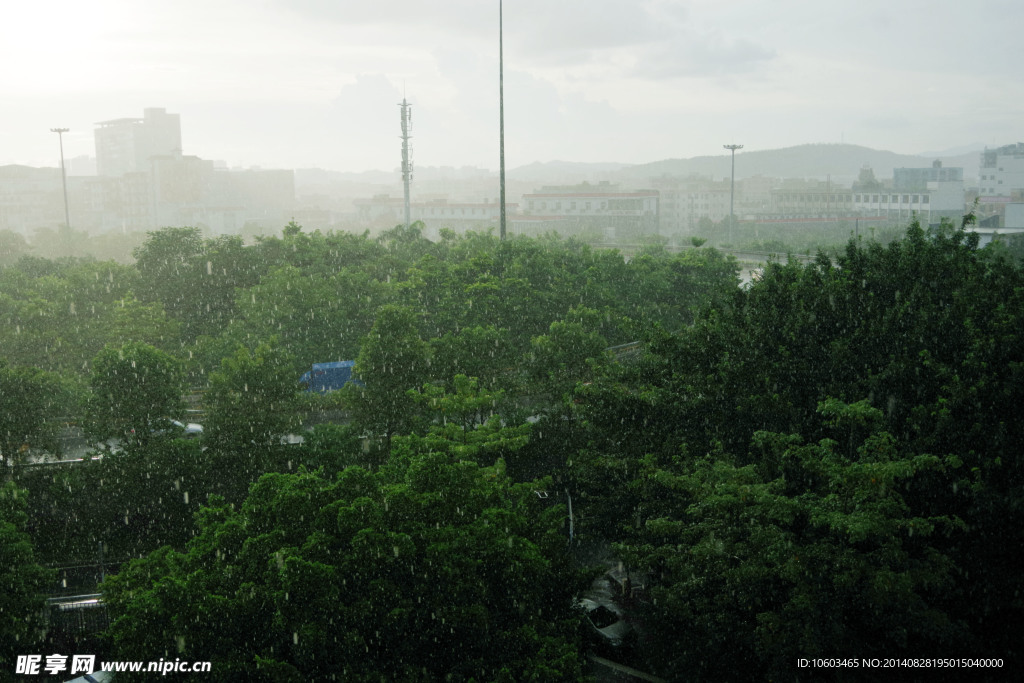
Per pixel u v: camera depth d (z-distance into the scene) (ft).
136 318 163.94
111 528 96.68
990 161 505.25
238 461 96.78
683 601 61.36
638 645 77.87
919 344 75.87
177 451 96.22
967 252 92.27
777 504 56.24
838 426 67.97
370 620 57.41
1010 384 64.13
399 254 225.35
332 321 165.37
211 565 62.28
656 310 188.75
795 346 82.33
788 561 53.78
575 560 95.35
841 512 54.85
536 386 113.70
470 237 234.38
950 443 63.57
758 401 74.23
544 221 470.39
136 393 96.27
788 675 54.95
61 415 125.70
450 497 66.23
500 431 94.27
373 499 65.51
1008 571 58.34
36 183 597.52
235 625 56.34
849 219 467.11
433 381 111.24
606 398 85.40
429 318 169.17
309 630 54.13
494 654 59.93
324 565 56.08
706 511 62.80
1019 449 61.41
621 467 79.56
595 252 214.28
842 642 53.72
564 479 106.83
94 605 79.25
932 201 479.41
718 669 62.90
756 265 261.24
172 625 55.77
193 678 53.67
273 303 164.96
